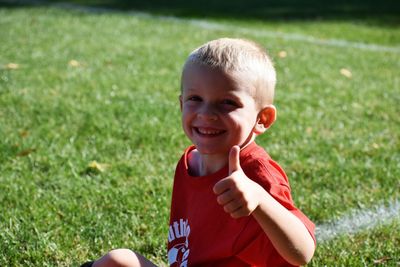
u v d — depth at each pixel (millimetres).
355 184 4391
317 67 8453
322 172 4586
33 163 4668
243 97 2455
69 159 4727
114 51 9125
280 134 5414
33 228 3688
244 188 2096
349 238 3645
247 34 11273
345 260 3352
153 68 8039
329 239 3641
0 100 6242
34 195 4113
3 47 9188
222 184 2100
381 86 7480
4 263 3334
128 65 8141
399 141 5391
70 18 12508
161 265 3383
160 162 4781
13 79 7168
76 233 3627
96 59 8484
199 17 13336
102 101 6324
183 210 2707
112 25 11742
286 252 2240
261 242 2428
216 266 2527
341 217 3898
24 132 5309
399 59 9328
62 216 3844
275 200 2254
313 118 5988
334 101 6672
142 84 7145
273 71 2580
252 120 2498
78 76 7438
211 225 2539
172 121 5688
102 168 4598
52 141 5129
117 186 4316
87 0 15969
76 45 9539
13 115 5793
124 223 3746
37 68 7812
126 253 2578
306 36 11352
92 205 3998
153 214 3869
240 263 2500
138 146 5078
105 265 2572
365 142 5320
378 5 15734
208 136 2473
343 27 12414
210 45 2541
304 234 2250
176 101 6434
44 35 10367
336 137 5453
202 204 2582
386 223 3799
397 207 4027
